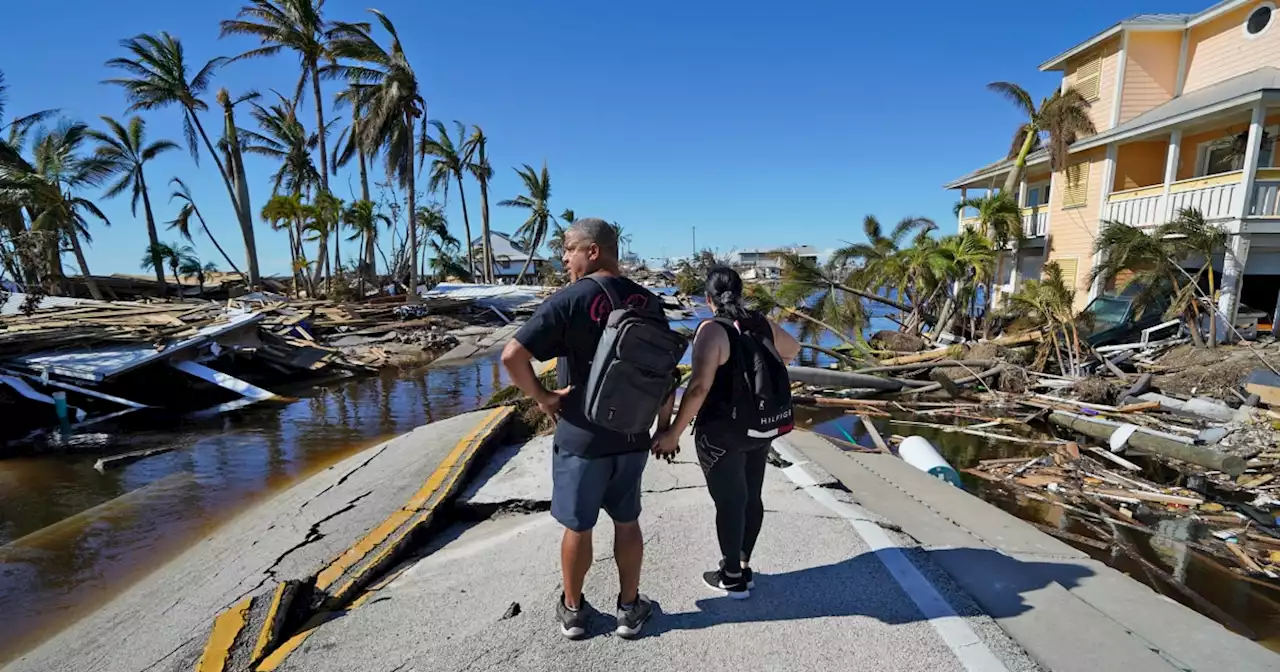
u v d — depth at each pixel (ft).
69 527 21.12
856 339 53.57
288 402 43.60
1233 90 45.06
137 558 18.54
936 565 11.27
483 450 19.85
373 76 103.81
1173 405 32.68
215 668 8.55
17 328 41.32
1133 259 42.70
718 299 9.20
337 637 9.39
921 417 37.32
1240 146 46.39
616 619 9.32
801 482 15.92
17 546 19.42
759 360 8.93
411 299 95.04
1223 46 50.44
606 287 8.02
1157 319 44.93
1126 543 19.86
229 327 46.85
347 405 42.86
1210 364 36.40
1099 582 11.23
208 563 15.16
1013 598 10.28
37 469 28.19
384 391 47.83
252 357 51.08
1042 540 13.51
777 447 19.12
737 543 9.66
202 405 42.39
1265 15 47.26
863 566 10.98
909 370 44.04
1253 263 43.65
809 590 10.18
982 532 13.98
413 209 106.63
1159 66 54.70
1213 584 17.31
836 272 65.21
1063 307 43.37
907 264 60.08
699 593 10.12
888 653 8.50
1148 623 9.78
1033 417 34.96
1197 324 41.75
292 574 13.11
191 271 117.39
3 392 35.86
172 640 10.95
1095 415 33.17
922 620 9.27
